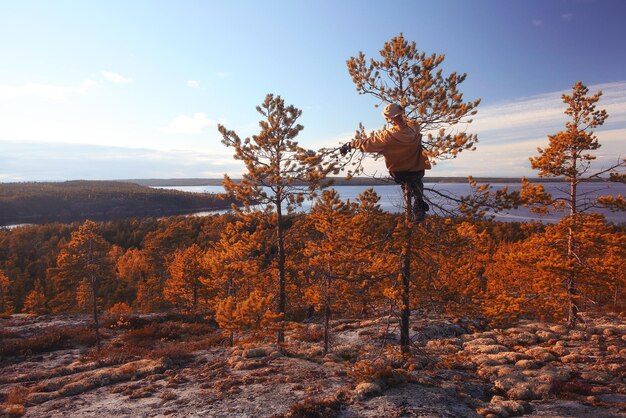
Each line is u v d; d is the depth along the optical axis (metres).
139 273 71.88
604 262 20.28
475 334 21.50
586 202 20.38
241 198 17.56
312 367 14.27
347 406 9.74
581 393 12.18
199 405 10.77
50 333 29.64
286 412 9.48
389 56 12.79
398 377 11.55
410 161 5.30
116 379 15.51
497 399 11.30
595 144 19.78
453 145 9.19
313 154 8.48
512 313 12.12
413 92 11.93
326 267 17.00
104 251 29.52
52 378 18.20
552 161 20.70
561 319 22.73
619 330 20.44
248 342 15.76
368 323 25.97
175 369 16.41
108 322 36.28
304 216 19.50
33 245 99.69
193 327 34.25
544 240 22.08
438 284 12.28
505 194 8.86
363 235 12.56
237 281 20.83
